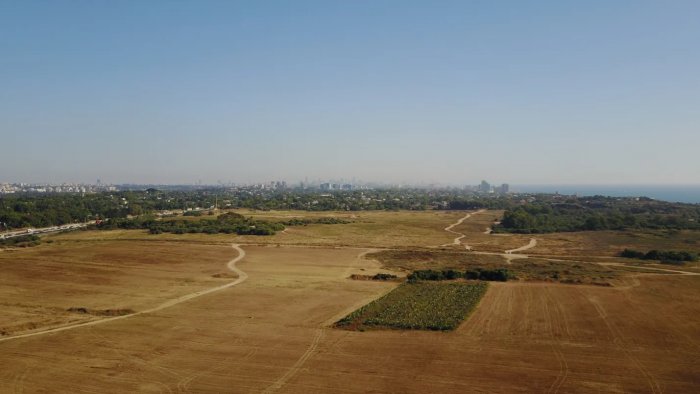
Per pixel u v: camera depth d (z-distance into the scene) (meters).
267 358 49.00
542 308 67.62
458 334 56.19
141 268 100.38
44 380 43.91
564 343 52.84
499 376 44.09
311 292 79.75
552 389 41.34
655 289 79.62
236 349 51.66
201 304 71.69
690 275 92.19
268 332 57.59
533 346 51.91
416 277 90.31
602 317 63.03
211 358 49.12
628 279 87.88
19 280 87.88
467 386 42.03
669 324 59.94
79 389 42.06
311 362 47.81
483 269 94.56
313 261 111.62
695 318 62.66
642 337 54.88
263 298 75.50
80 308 68.75
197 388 42.12
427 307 67.62
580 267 101.81
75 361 48.44
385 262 111.38
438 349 51.09
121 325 60.66
